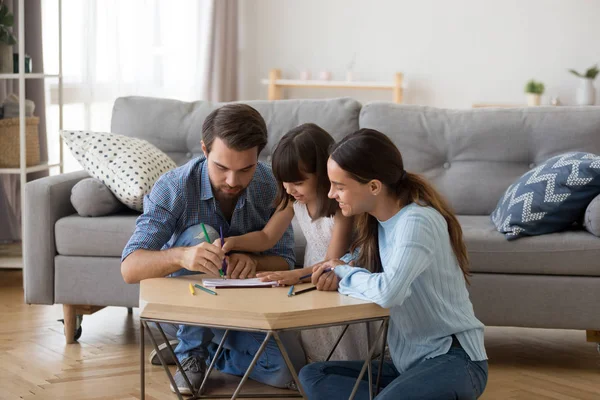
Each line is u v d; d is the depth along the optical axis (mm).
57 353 2582
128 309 3109
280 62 5914
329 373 1903
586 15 5590
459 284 1798
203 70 5062
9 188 4070
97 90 4332
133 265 1970
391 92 5824
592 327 2432
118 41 4391
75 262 2639
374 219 1857
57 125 4234
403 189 1758
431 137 3010
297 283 1792
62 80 3996
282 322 1485
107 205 2695
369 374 1729
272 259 2182
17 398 2156
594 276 2426
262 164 2303
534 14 5637
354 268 1717
